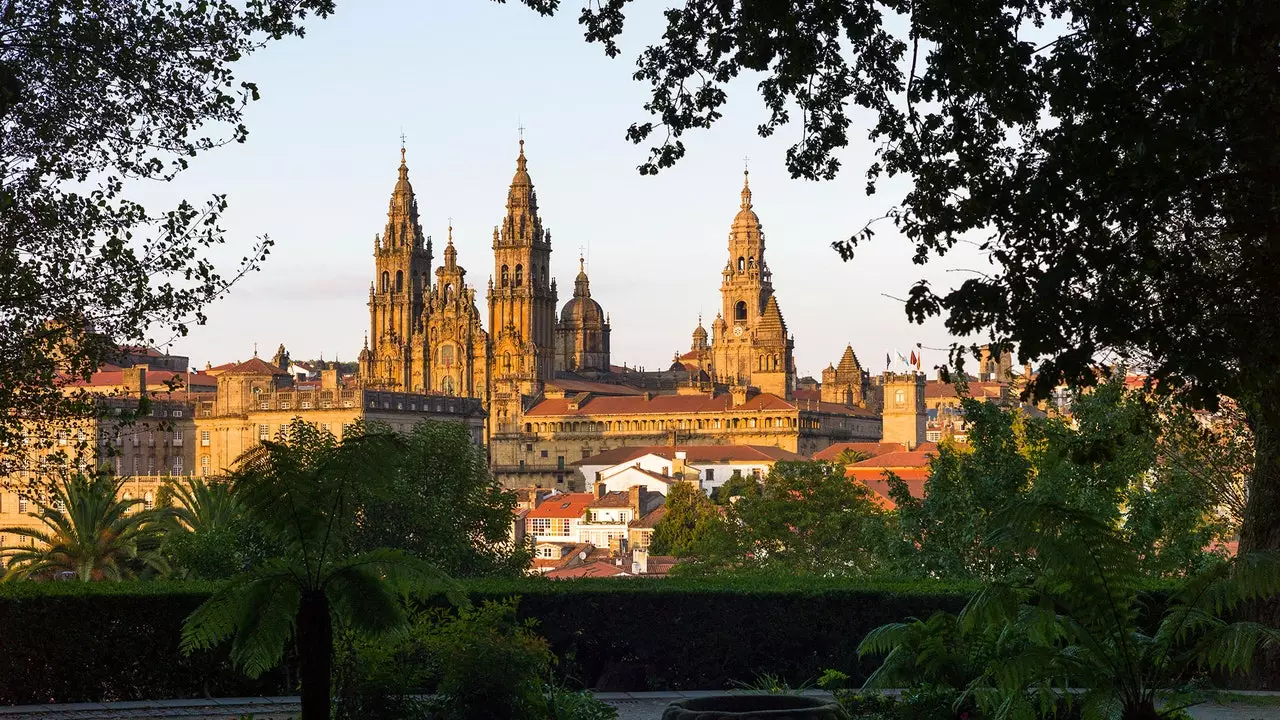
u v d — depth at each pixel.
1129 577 23.34
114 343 34.47
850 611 33.72
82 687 31.20
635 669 33.56
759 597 33.75
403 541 73.00
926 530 55.28
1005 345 24.30
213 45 33.94
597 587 33.94
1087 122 23.00
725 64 30.06
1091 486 48.78
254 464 25.59
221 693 31.55
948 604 33.47
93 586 32.72
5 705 30.19
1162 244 27.27
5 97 29.92
